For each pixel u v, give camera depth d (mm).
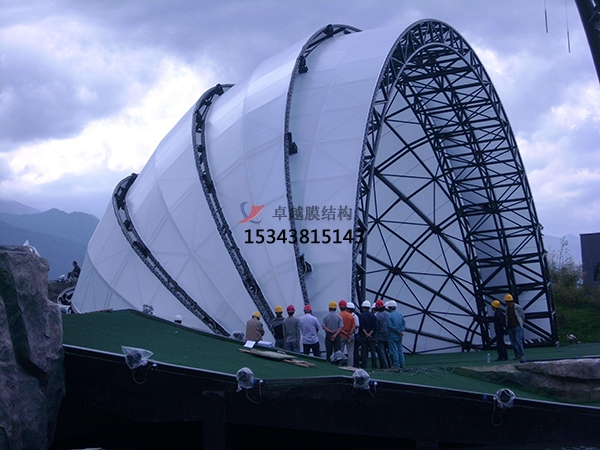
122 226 33188
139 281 31344
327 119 29047
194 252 29406
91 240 37562
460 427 15836
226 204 29281
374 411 15305
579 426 16609
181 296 29000
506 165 41812
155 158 35531
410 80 36906
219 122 32875
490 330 44312
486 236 43781
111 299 32438
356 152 27562
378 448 15969
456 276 42812
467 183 42969
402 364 22281
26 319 12641
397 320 22078
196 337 20734
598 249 62500
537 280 43156
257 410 14500
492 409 16062
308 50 33500
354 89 29391
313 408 14883
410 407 15555
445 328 42031
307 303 25797
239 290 27406
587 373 18953
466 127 41531
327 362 20375
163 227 31328
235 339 21391
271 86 31359
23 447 11797
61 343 13875
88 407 16297
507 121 40219
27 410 11977
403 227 39375
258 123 30047
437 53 36188
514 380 19078
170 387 14414
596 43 19156
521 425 16234
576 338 44844
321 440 16328
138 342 17500
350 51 32062
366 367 23281
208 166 30938
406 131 38969
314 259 26750
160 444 16594
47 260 14023
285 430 16219
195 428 16328
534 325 42594
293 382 14789
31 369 12531
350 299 25562
